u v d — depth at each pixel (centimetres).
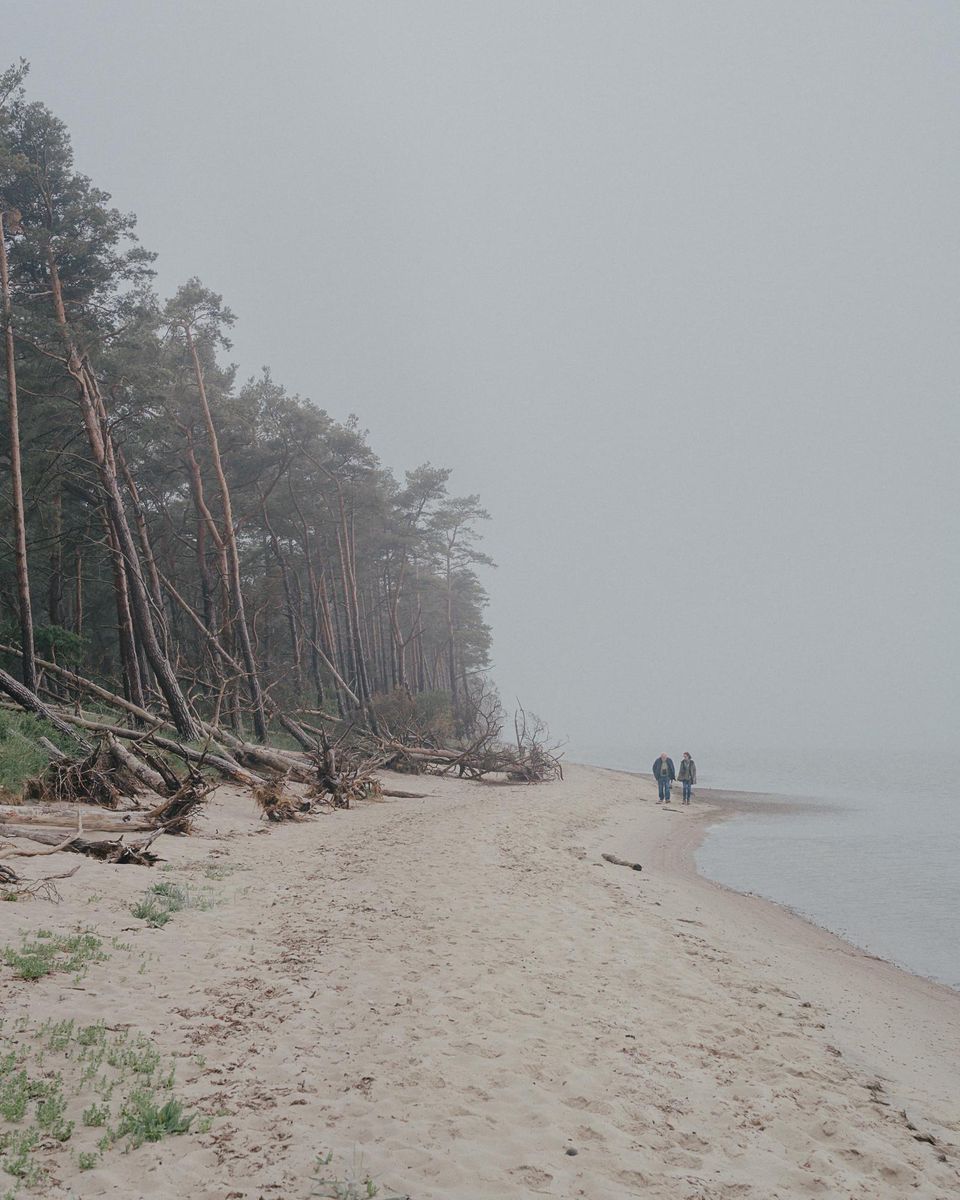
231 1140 443
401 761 3266
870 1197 439
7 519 2572
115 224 2531
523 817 2098
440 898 1067
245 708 2475
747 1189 435
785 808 2944
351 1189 398
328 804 2066
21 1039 544
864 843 2064
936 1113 573
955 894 1445
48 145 2503
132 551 2281
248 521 3962
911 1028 777
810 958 1009
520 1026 641
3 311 2120
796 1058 646
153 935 812
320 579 4400
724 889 1451
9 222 2353
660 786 2973
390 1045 586
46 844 1141
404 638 6431
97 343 2397
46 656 2569
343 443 3981
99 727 1997
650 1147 470
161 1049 553
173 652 3055
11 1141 421
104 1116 452
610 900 1179
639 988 775
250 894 1033
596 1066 577
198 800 1420
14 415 2145
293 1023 621
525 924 965
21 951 709
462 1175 420
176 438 3216
